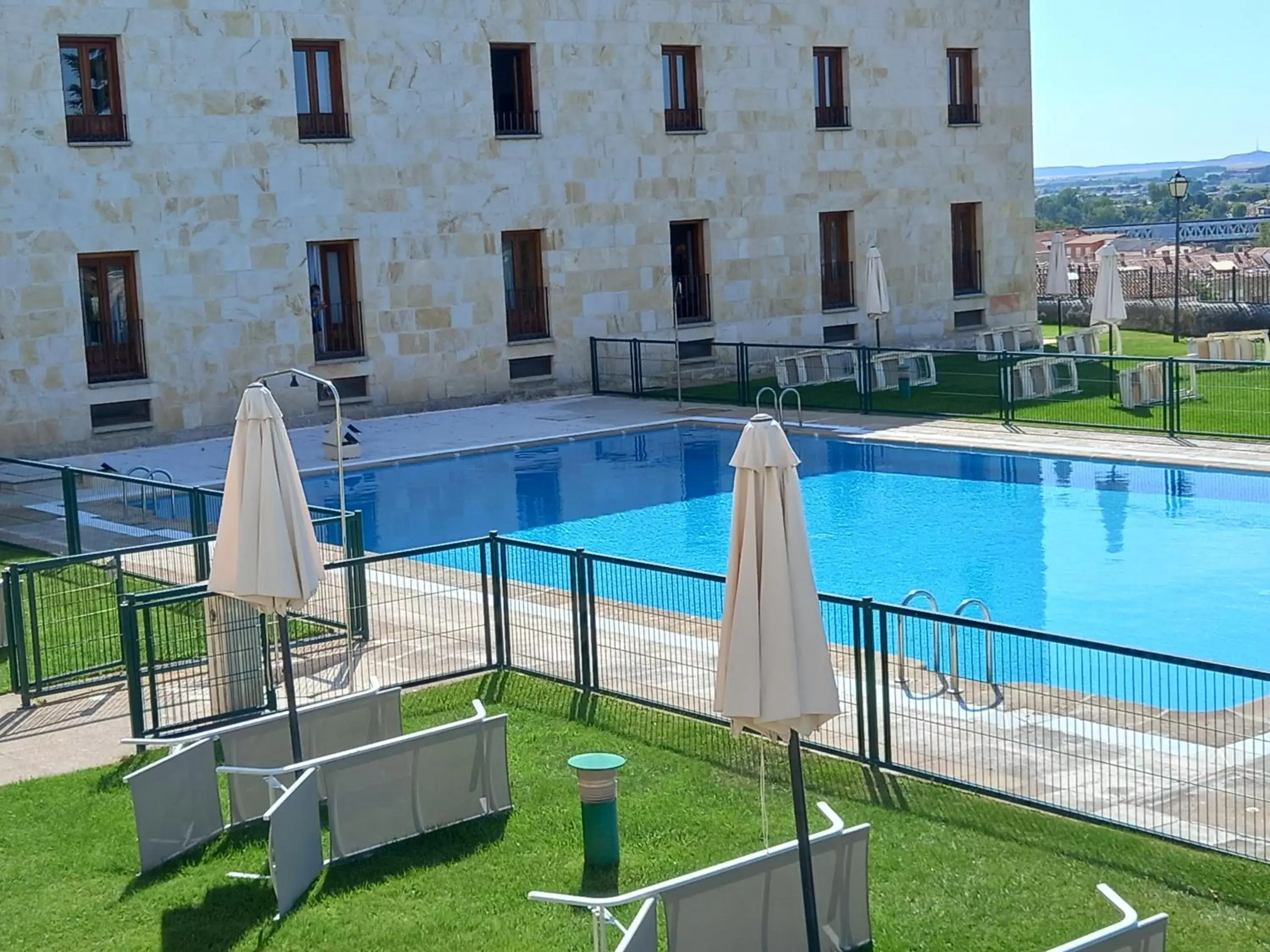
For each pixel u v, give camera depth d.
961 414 24.70
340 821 8.75
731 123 30.92
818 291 32.56
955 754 9.85
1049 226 129.25
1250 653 13.05
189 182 24.77
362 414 26.89
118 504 16.27
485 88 27.73
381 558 12.07
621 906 7.71
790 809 9.28
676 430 25.58
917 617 9.50
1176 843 8.38
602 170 29.31
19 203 23.22
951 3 34.00
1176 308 34.81
